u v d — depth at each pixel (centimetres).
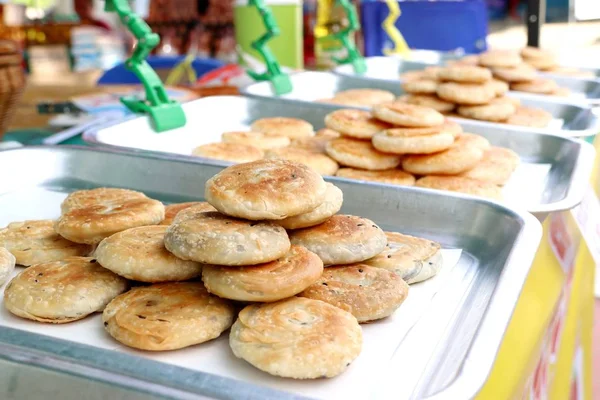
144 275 43
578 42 230
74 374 33
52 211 59
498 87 96
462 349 37
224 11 164
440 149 67
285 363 36
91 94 105
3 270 45
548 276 53
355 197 56
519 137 77
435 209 54
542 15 175
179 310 41
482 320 37
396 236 52
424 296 46
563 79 124
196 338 39
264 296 40
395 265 47
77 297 42
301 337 38
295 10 133
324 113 88
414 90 95
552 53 136
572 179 61
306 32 168
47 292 42
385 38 178
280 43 132
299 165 46
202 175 61
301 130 82
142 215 50
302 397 32
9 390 34
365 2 176
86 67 171
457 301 46
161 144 76
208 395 32
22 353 34
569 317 64
